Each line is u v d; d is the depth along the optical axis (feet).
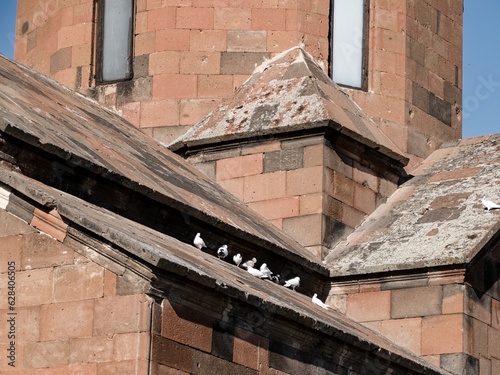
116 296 51.21
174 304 51.60
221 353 53.21
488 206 71.51
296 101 75.25
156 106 79.77
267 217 73.97
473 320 68.03
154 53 80.48
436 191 76.02
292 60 78.54
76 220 51.90
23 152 56.29
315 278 69.92
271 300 55.42
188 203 63.36
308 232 72.79
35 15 85.81
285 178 74.02
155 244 55.16
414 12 84.43
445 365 67.31
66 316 51.83
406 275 68.95
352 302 69.92
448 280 68.08
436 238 70.28
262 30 80.23
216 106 79.36
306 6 80.89
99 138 66.28
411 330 68.33
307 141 73.97
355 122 75.66
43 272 52.54
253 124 74.90
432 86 84.79
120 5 82.23
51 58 83.66
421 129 83.41
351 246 72.38
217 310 53.16
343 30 82.38
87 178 58.54
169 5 80.69
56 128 62.39
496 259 70.08
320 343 57.47
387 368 60.64
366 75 82.38
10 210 53.26
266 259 66.54
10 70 69.87
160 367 50.75
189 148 76.18
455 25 87.25
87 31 82.38
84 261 51.98
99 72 82.07
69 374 51.21
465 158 80.28
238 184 74.95
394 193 77.51
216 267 58.29
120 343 50.75
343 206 74.08
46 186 56.03
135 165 65.21
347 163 74.79
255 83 78.18
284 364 55.98
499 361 69.15
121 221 57.26
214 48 80.02
